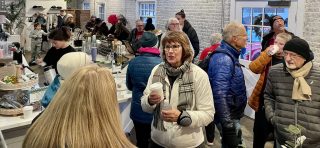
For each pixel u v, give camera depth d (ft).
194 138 6.70
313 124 6.86
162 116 6.39
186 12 24.07
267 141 9.66
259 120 9.87
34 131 3.46
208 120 6.55
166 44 6.70
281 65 7.61
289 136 7.04
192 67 6.74
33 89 8.94
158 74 6.91
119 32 22.98
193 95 6.62
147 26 20.10
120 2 35.53
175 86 6.68
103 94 3.50
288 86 7.23
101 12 40.50
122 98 10.28
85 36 20.90
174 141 6.64
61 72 5.43
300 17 14.56
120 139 3.47
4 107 8.36
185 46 6.68
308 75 7.03
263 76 9.62
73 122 3.37
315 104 6.87
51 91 6.49
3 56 14.03
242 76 8.02
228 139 7.59
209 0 21.26
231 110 7.95
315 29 13.87
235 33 7.84
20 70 10.16
